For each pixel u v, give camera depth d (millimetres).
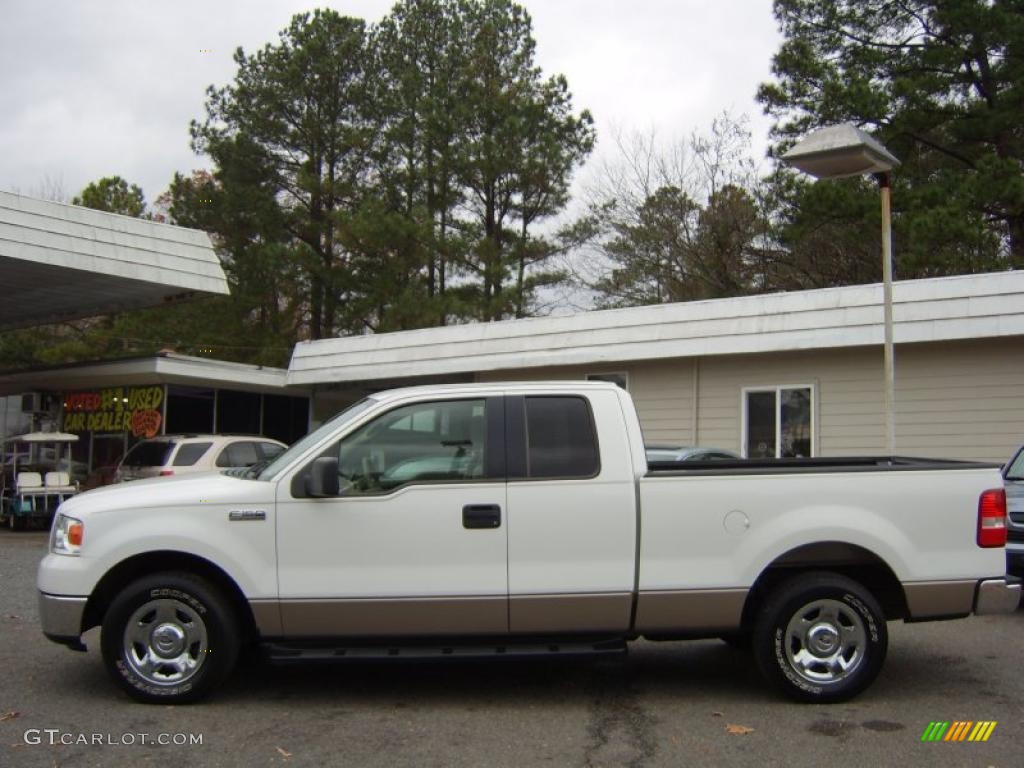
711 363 15797
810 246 27609
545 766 4844
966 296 12992
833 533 5793
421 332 18781
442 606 5688
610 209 33562
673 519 5793
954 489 5926
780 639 5848
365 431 5941
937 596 5848
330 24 32469
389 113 32844
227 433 21719
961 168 23328
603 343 16312
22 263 14359
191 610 5770
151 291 17141
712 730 5426
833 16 25547
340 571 5703
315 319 33469
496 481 5789
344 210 31328
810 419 14711
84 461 21781
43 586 5812
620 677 6629
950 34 23422
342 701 5988
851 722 5574
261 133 32375
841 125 9758
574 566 5734
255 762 4871
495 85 32750
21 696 6000
